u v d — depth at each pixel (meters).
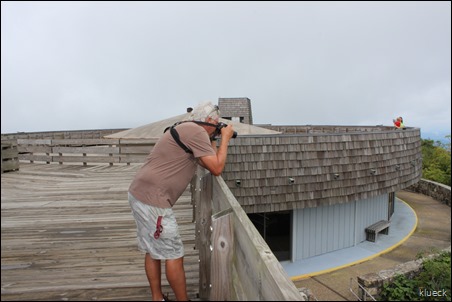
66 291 2.31
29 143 9.83
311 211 9.98
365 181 9.33
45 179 6.91
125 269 2.67
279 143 8.28
